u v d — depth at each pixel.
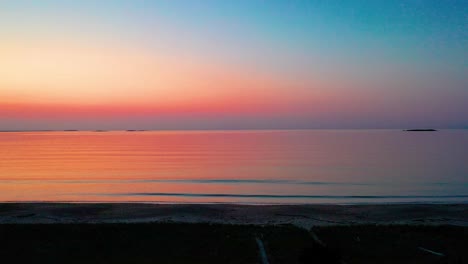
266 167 51.34
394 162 55.94
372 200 29.27
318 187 35.59
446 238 16.11
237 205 24.95
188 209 23.45
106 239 15.99
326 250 11.94
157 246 15.22
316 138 154.12
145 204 25.17
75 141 139.50
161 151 82.12
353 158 62.84
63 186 36.38
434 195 31.17
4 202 27.02
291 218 21.03
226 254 14.32
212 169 49.47
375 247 14.97
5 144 115.81
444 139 132.00
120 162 58.69
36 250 14.66
